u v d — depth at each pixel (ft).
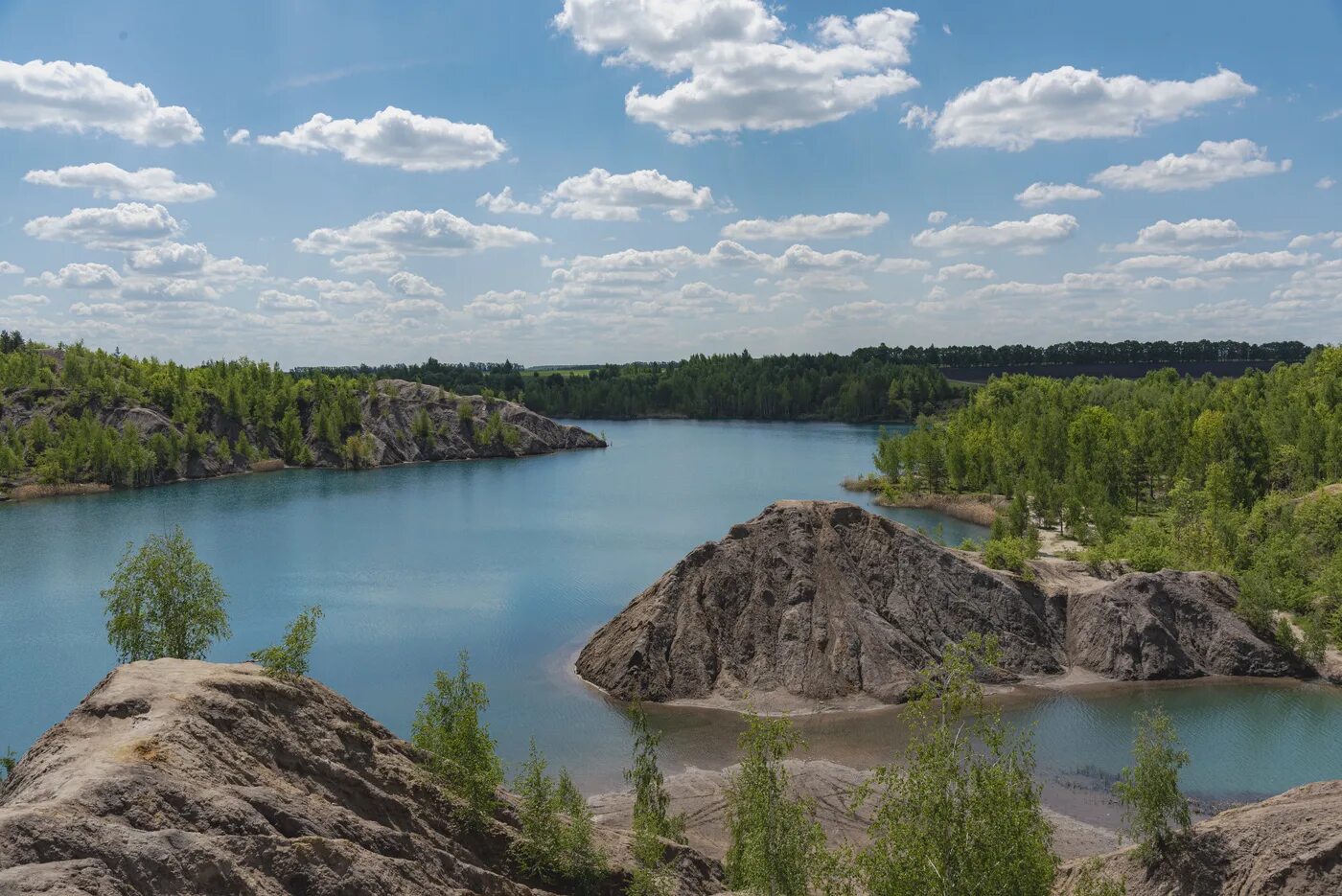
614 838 149.59
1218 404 628.69
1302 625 272.51
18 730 219.41
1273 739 209.97
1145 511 481.46
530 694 244.42
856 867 98.63
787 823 115.96
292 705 125.39
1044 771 193.67
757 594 266.36
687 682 244.83
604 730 220.23
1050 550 403.54
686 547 441.68
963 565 279.49
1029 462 549.95
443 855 114.01
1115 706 232.32
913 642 256.52
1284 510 360.07
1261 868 128.88
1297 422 502.79
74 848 80.89
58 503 592.19
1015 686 248.52
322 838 99.25
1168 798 139.85
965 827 83.20
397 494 637.30
